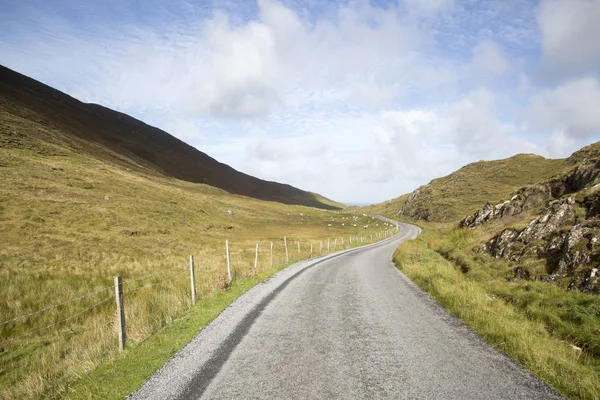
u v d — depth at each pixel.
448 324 7.71
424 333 7.03
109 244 26.59
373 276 15.57
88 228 30.47
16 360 8.01
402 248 27.59
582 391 4.38
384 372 5.09
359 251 33.06
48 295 12.96
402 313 8.73
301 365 5.37
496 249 18.00
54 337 9.38
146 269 19.70
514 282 12.62
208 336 6.86
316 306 9.52
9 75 117.94
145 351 6.15
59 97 139.25
